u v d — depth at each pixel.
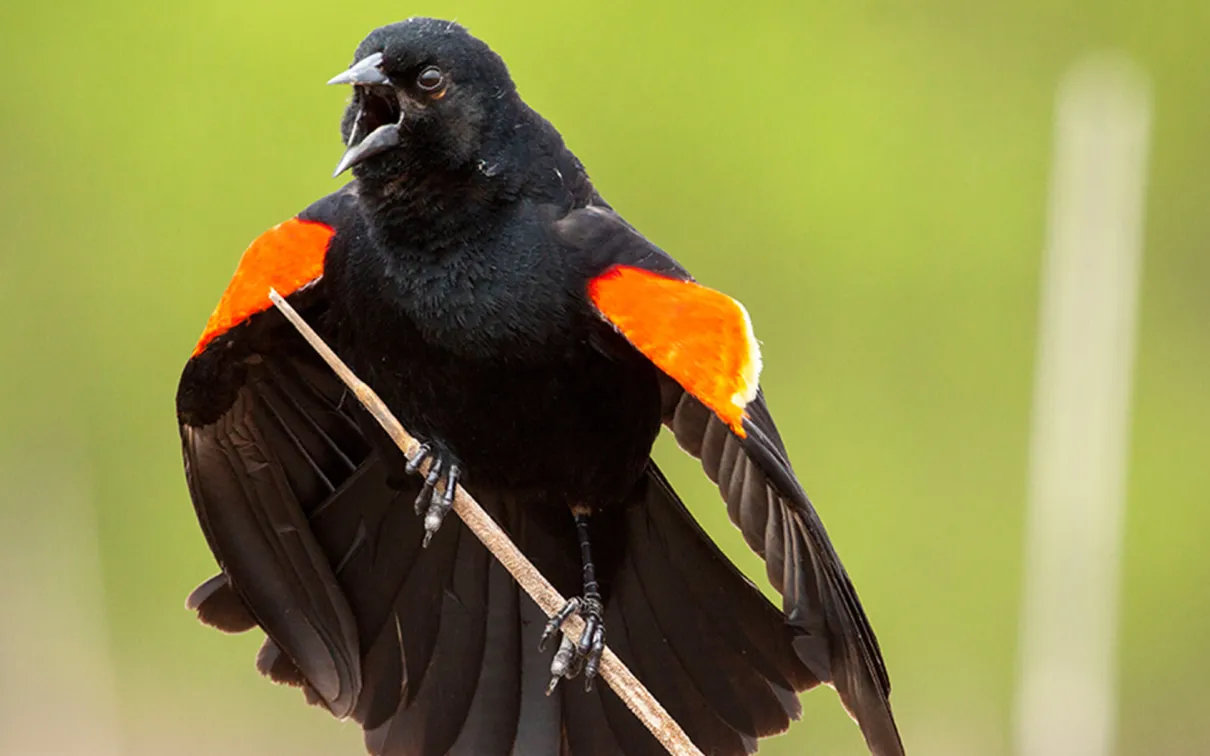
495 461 6.40
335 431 6.55
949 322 17.59
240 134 17.20
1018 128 17.89
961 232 17.73
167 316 17.11
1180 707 16.86
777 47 17.84
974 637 16.17
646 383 6.30
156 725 15.20
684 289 6.04
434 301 6.16
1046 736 10.82
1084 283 10.94
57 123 17.25
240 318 6.11
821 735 14.67
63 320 17.08
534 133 6.35
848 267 17.67
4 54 17.23
